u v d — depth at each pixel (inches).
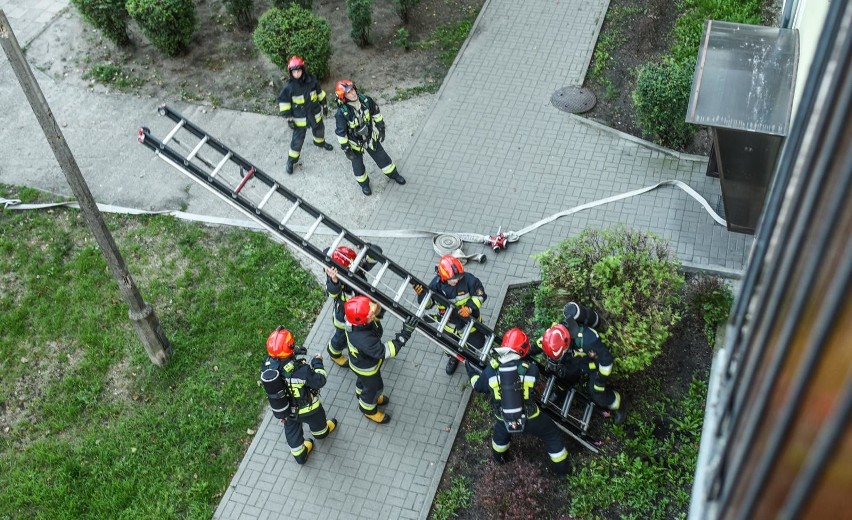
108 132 476.4
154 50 523.5
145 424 342.6
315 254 313.0
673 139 419.2
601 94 459.2
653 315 304.7
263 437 333.1
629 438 312.5
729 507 93.6
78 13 536.4
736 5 491.5
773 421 79.9
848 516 62.3
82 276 402.3
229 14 535.5
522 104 458.6
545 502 299.7
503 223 399.5
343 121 389.7
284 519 307.9
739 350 117.4
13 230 428.1
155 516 312.0
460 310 318.3
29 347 377.4
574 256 326.6
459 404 332.2
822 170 78.7
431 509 305.4
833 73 83.6
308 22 467.2
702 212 388.2
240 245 406.9
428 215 409.1
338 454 323.0
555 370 312.3
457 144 442.3
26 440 343.9
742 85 315.9
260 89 492.4
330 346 341.7
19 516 319.0
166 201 433.1
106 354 369.7
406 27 519.2
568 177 416.5
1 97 502.9
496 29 508.4
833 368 64.7
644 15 499.8
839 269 65.5
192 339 370.0
